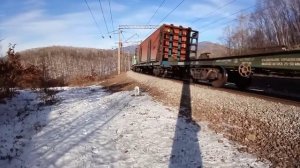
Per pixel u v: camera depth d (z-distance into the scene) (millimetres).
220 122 11047
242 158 7879
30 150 9273
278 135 8547
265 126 9383
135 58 50312
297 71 10406
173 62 23312
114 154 8797
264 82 15508
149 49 31531
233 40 60719
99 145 9648
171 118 12555
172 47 25375
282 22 45812
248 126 9891
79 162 8172
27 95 27203
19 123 13484
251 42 55625
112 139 10250
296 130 8312
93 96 23891
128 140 10047
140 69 43781
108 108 16406
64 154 8805
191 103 14289
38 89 33312
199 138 9797
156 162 8055
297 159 7168
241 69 12859
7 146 9695
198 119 12008
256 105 11102
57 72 145125
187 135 10203
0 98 21219
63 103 19719
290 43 43219
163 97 17734
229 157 8031
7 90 23422
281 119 9266
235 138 9367
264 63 11172
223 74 15320
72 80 56281
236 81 16281
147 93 21391
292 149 7629
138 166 7836
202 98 14172
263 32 52250
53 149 9273
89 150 9164
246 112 10906
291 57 9750
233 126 10352
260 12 51875
